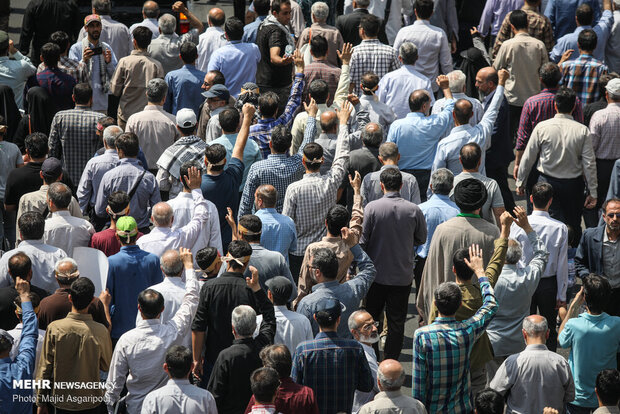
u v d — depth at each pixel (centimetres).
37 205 2995
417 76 3747
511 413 2381
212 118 3497
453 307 2230
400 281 2811
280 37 4116
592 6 4697
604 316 2523
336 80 3944
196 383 2453
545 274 2875
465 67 4306
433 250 2705
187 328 2342
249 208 3016
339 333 2456
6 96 3925
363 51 3922
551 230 2848
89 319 2314
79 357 2278
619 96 3541
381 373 2080
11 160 3481
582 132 3328
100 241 2750
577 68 4050
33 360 2253
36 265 2644
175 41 4369
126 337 2278
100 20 4316
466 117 3166
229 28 4038
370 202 2812
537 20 4428
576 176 3388
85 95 3525
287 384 2083
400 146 3334
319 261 2419
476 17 5019
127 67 3994
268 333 2242
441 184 2906
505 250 2495
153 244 2673
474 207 2666
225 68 4066
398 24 4809
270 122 3412
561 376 2336
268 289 2333
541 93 3584
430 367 2223
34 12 4753
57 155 3556
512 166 4381
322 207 2897
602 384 2253
